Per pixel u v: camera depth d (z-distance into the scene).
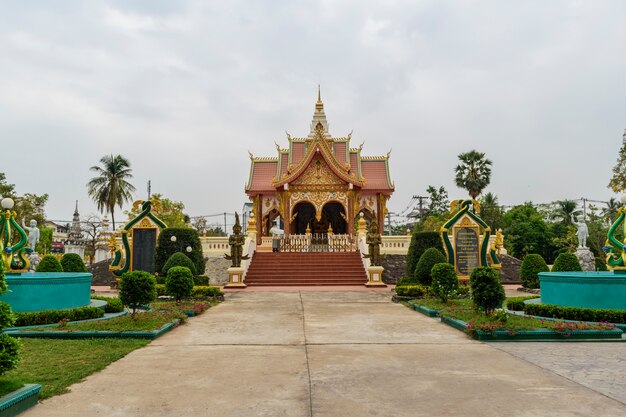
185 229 23.36
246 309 14.61
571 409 5.12
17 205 42.25
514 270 27.05
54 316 10.62
